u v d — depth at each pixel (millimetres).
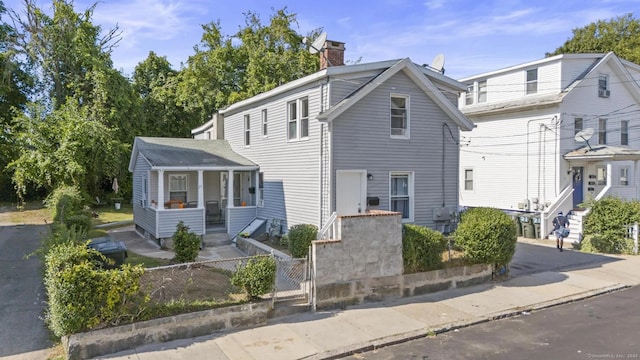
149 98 34844
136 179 19891
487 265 11188
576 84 19828
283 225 15594
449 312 8812
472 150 23891
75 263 6770
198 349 6852
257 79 31297
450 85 15812
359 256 9266
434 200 15195
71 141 19969
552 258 14336
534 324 8242
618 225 15281
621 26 36781
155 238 16078
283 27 34094
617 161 21406
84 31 29125
